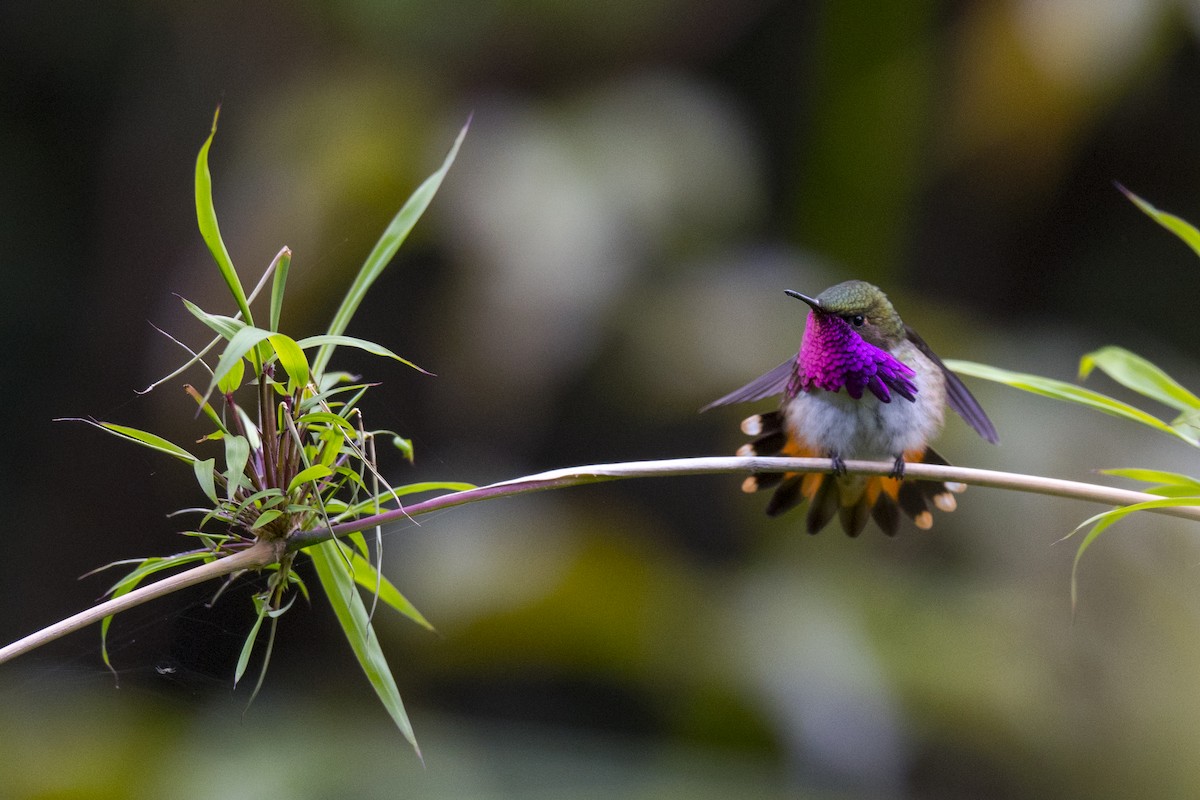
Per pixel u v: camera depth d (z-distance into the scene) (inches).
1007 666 394.6
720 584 414.9
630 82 473.4
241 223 459.8
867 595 409.4
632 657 396.5
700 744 380.5
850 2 410.6
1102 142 622.2
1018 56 420.5
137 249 673.6
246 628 212.1
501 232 416.8
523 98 478.9
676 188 438.6
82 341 695.7
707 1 546.3
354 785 361.7
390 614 418.3
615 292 410.9
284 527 148.3
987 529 413.7
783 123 631.2
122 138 681.0
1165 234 651.5
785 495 231.8
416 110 464.1
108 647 372.5
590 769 374.0
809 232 431.5
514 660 408.2
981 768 442.3
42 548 679.7
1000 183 502.3
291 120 480.1
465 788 358.0
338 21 531.2
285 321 447.8
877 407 220.8
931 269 591.2
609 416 623.5
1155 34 412.5
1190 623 400.5
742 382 401.7
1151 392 183.3
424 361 607.5
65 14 683.4
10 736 383.2
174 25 647.1
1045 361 435.8
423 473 532.7
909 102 413.7
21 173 703.1
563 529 419.2
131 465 676.1
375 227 446.3
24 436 687.7
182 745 385.1
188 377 463.5
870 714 373.4
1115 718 396.5
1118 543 408.8
